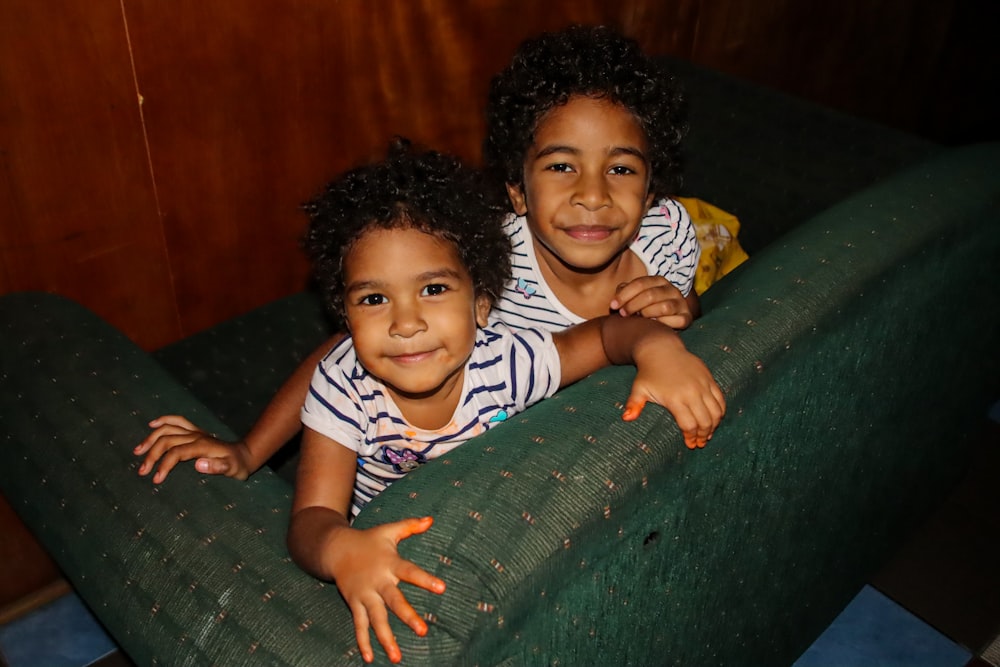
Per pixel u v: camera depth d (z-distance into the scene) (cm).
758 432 92
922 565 160
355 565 68
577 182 109
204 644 71
